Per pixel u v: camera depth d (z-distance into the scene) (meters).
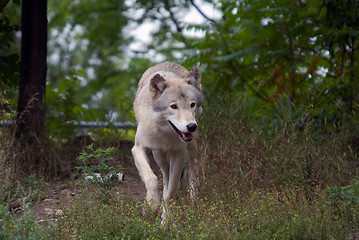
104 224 7.00
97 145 12.05
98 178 8.82
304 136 10.56
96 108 15.20
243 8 14.54
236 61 15.50
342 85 12.80
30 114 11.75
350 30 12.64
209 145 10.28
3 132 10.84
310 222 7.12
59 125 12.77
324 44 13.55
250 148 10.02
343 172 10.09
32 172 10.74
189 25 15.24
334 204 8.09
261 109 12.50
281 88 14.33
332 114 12.37
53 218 7.97
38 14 12.05
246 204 7.91
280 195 8.57
